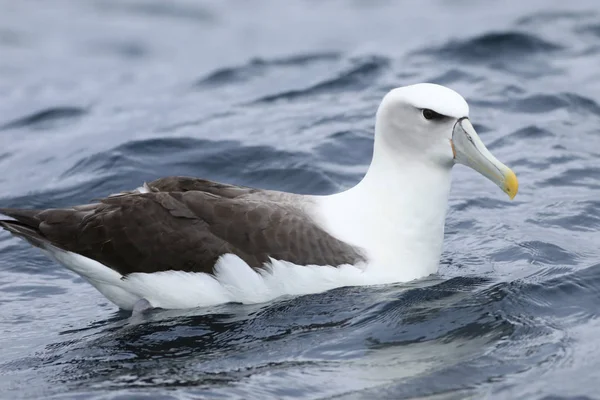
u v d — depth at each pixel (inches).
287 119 793.6
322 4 1374.3
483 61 900.0
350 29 1188.5
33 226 506.9
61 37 1254.3
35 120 887.7
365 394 392.2
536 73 864.3
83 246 498.3
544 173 671.1
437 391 391.2
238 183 679.7
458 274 518.3
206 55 1122.0
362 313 469.4
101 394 404.2
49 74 1075.3
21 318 513.3
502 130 745.6
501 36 930.7
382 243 503.2
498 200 637.9
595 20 998.4
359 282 494.3
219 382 410.6
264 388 401.7
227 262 485.7
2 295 546.3
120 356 448.8
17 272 576.4
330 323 462.9
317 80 895.1
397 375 406.9
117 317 505.7
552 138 724.7
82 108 911.0
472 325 451.5
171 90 951.6
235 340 455.2
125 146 732.0
